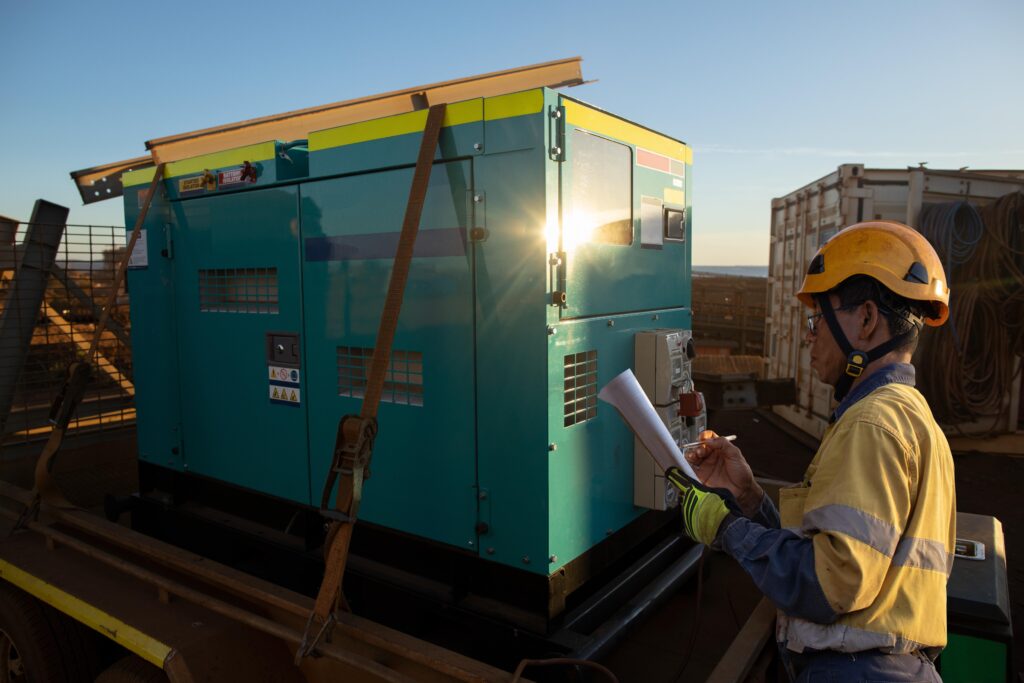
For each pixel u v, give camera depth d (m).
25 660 2.55
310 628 1.80
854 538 1.17
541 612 2.01
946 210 6.30
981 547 2.31
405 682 1.62
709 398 4.41
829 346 1.46
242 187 2.70
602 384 2.25
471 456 2.12
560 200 1.95
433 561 2.28
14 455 3.61
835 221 6.73
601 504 2.26
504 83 2.67
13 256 3.83
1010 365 6.72
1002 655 1.97
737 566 2.93
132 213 3.24
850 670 1.29
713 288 15.55
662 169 2.63
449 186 2.09
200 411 2.99
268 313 2.66
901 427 1.25
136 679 2.08
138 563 2.54
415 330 2.21
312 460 2.56
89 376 2.88
